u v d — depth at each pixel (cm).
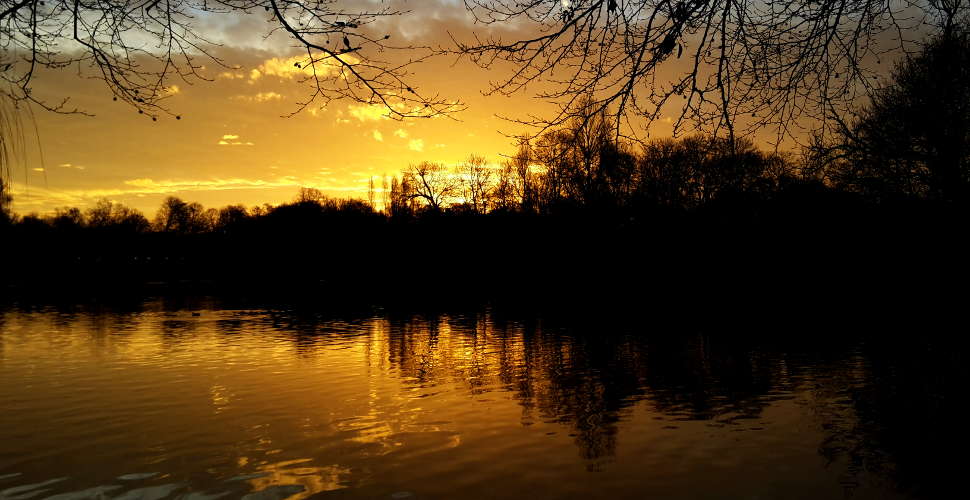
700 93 546
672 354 2239
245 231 11294
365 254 9056
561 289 5766
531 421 1359
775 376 1803
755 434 1234
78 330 3272
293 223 10344
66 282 9556
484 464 1084
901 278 3297
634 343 2525
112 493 969
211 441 1228
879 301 3681
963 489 936
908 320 3008
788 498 921
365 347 2564
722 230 4053
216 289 7569
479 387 1731
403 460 1109
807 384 1684
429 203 6303
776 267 4203
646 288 5147
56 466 1090
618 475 1021
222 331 3203
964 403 1422
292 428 1319
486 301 5025
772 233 3772
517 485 984
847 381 1708
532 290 5841
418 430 1298
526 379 1834
